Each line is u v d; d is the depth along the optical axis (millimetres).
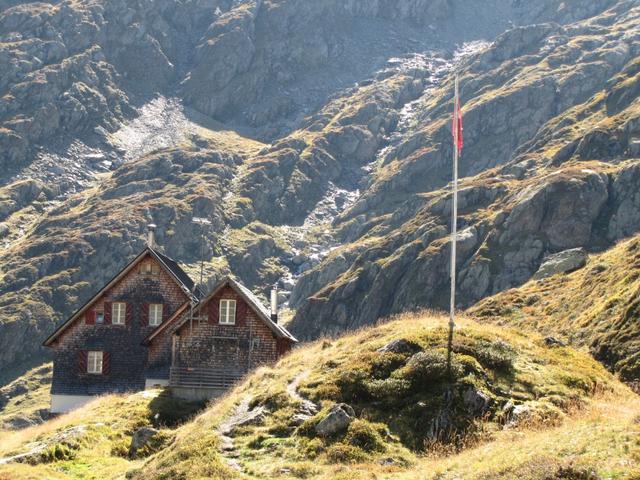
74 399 75062
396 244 183500
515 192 167375
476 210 176500
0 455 46656
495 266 148375
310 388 38156
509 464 25641
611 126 178125
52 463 42469
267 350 64500
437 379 35844
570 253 101750
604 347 53719
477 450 29406
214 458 33000
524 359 39594
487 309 90062
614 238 143375
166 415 54312
